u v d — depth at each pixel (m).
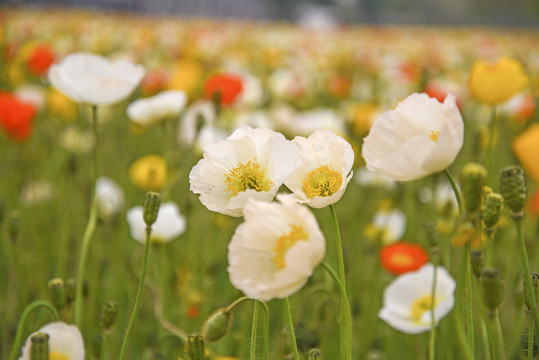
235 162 0.72
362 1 31.91
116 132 2.66
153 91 2.52
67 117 2.30
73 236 1.59
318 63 4.20
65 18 7.89
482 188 0.72
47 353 0.75
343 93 3.09
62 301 0.88
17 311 1.27
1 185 2.05
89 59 1.11
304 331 1.00
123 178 2.14
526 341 0.75
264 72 3.92
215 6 18.11
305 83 3.27
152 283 1.33
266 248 0.66
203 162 0.72
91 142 2.28
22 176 2.03
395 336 1.31
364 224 1.85
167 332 1.24
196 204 1.47
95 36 5.22
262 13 20.62
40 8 10.03
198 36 5.49
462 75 3.49
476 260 0.75
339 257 0.73
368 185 1.75
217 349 1.20
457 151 0.72
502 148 2.27
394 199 1.55
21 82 2.95
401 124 0.74
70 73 1.10
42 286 1.55
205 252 1.58
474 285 0.85
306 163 0.73
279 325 1.35
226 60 4.02
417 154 0.72
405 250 1.21
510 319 1.17
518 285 1.22
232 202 0.70
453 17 26.94
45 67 2.51
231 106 1.94
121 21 8.45
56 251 1.76
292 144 0.71
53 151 2.35
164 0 15.73
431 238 0.95
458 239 0.73
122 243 1.57
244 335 1.10
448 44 6.97
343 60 4.18
